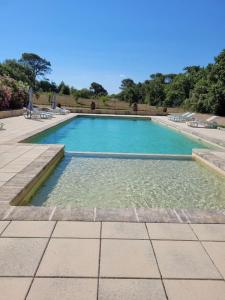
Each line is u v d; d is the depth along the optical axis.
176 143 12.05
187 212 3.11
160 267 2.12
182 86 40.22
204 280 1.99
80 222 2.78
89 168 6.35
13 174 4.54
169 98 40.56
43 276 1.96
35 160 5.55
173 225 2.80
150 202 4.57
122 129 16.56
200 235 2.62
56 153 6.30
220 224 2.85
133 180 5.62
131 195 4.82
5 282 1.88
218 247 2.43
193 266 2.15
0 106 17.03
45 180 5.35
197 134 11.66
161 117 22.97
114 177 5.75
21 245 2.34
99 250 2.31
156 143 11.98
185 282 1.96
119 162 7.04
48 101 36.91
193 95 25.17
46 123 13.48
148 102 44.72
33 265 2.07
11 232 2.54
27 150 6.54
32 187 4.38
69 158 7.25
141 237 2.55
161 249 2.37
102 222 2.80
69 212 2.98
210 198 4.84
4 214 2.88
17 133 9.55
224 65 21.36
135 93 48.06
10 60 42.44
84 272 2.02
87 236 2.52
